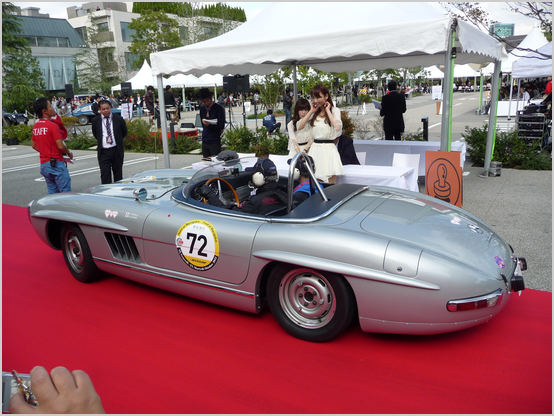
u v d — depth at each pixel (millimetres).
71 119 18953
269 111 14344
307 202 3055
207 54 6137
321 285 2693
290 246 2670
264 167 3275
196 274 3117
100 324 3164
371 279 2449
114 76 38281
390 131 9367
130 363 2666
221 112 7535
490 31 6762
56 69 41875
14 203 7316
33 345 2912
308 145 5469
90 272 3801
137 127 14859
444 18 4504
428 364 2525
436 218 2900
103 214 3545
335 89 27016
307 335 2789
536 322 2949
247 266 2848
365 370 2494
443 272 2367
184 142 13531
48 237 4008
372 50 4918
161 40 32969
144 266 3393
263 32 5906
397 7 5273
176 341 2896
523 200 5922
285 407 2213
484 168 7789
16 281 4012
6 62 26031
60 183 6082
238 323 3105
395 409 2158
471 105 27344
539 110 10195
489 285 2430
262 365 2588
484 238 2797
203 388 2400
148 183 4199
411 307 2430
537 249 4203
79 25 49906
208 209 3176
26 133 18672
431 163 5191
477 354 2604
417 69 28328
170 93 18078
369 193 3361
